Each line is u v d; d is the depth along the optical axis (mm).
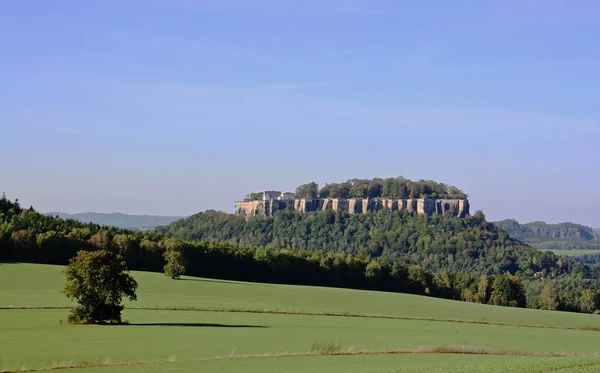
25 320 72375
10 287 112812
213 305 99812
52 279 124812
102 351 51000
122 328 67000
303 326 75250
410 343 62719
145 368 43156
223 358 48281
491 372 38688
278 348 54844
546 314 124875
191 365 44750
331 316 93375
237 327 71438
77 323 70438
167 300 104312
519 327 92438
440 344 62562
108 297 70500
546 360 45531
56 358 47188
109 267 70875
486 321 100938
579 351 62094
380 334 70500
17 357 47562
